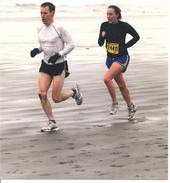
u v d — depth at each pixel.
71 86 17.14
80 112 12.92
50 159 8.79
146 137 10.23
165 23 55.81
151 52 27.20
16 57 25.83
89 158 8.80
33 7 99.69
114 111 12.61
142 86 16.61
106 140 10.06
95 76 19.17
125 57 12.26
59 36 11.17
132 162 8.48
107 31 12.27
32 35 40.78
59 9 100.25
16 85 17.41
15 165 8.48
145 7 102.38
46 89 11.19
